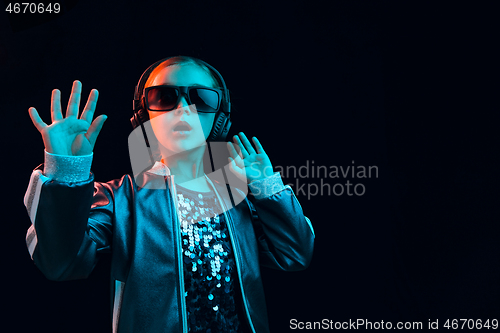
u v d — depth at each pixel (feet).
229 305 3.52
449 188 8.09
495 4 8.47
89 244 3.15
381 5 8.46
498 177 8.05
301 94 7.98
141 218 3.43
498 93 8.32
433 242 7.96
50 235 2.85
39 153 6.62
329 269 7.74
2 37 6.64
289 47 8.07
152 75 3.92
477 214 8.02
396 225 7.94
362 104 8.19
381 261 7.80
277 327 7.58
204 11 7.69
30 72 6.72
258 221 4.19
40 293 6.35
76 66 6.88
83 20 7.02
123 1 7.24
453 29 8.52
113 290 3.27
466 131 8.31
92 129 2.97
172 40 7.41
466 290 7.75
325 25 8.26
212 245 3.60
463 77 8.46
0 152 6.47
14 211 6.38
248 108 7.74
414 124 8.32
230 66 7.75
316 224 7.77
